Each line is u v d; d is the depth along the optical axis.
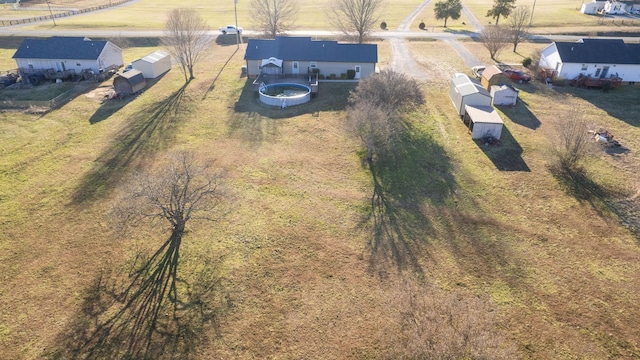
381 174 35.91
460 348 16.06
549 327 22.08
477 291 24.20
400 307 19.86
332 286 24.67
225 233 28.72
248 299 23.80
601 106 48.25
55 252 27.11
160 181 28.38
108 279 25.08
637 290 24.30
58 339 21.42
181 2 128.50
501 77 50.72
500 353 16.89
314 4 121.94
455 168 36.53
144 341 21.28
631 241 28.08
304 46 58.09
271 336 21.70
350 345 21.27
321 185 34.34
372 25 76.44
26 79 57.28
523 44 74.38
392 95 42.31
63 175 35.53
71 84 57.38
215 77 59.44
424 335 16.73
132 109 48.78
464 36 81.38
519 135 41.84
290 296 24.02
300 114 47.41
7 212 30.81
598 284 24.73
